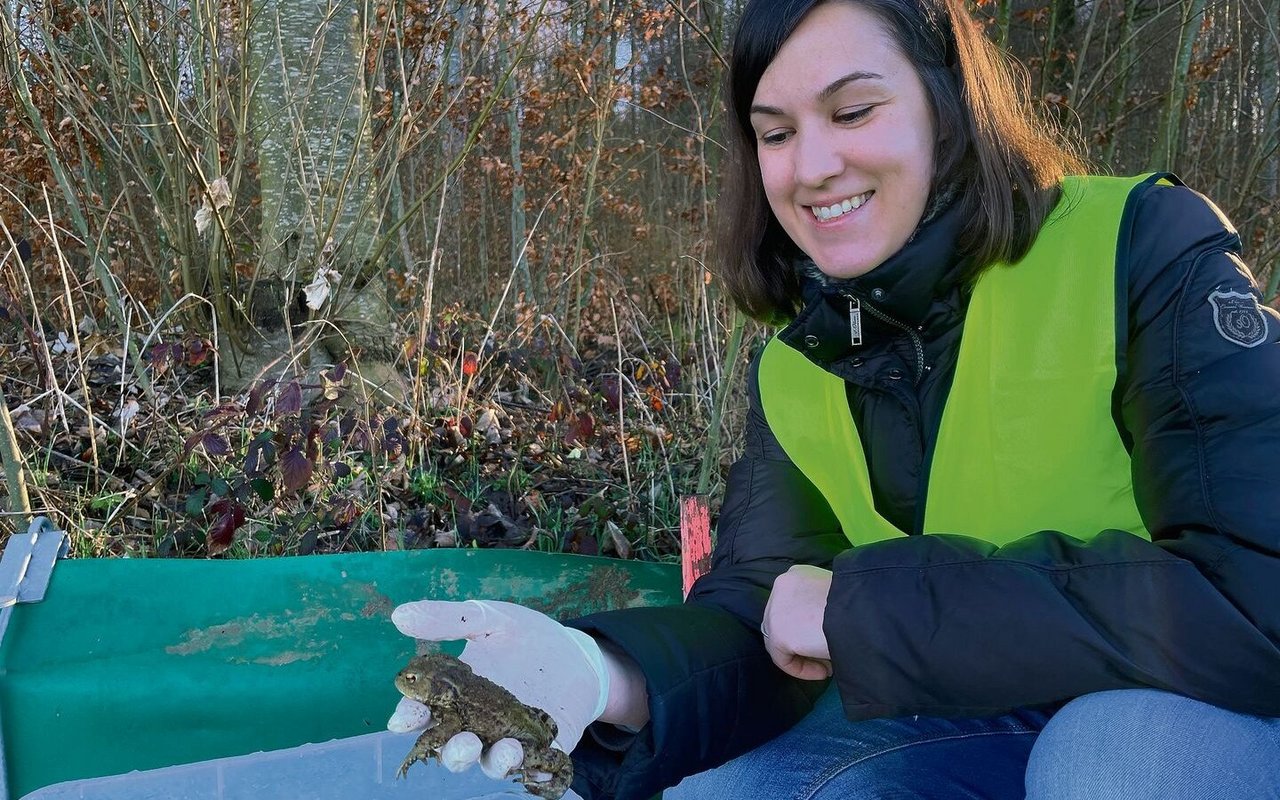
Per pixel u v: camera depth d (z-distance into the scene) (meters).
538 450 4.23
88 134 5.55
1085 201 1.55
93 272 4.82
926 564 1.37
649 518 3.66
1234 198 7.59
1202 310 1.38
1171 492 1.35
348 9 4.96
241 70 4.75
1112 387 1.46
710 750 1.47
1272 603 1.23
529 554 2.28
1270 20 7.32
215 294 4.60
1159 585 1.28
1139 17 8.04
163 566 2.05
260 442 3.21
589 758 1.44
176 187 4.95
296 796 1.83
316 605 2.13
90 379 4.50
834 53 1.53
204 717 1.98
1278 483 1.27
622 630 1.45
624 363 5.75
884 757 1.54
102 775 1.92
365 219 5.06
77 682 1.91
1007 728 1.57
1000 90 1.61
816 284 1.75
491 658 1.29
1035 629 1.29
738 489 1.92
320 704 2.05
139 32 4.64
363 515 3.37
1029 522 1.53
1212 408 1.34
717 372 4.39
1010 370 1.53
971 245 1.55
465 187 9.17
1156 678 1.27
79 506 3.21
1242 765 1.24
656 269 8.27
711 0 5.65
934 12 1.56
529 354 4.94
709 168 6.84
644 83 7.19
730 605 1.68
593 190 7.87
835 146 1.55
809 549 1.81
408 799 1.88
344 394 4.36
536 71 7.77
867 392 1.74
